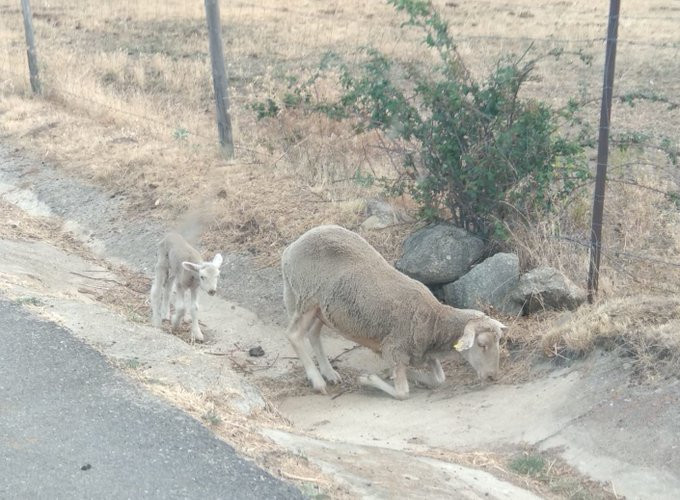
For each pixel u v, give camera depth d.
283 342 9.04
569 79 16.86
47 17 25.22
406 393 7.64
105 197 12.48
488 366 7.29
